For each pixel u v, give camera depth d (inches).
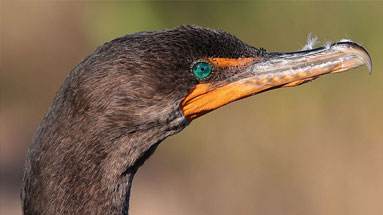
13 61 711.1
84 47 639.8
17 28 705.0
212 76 248.4
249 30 463.8
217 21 470.9
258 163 492.7
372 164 464.8
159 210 571.2
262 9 456.1
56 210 231.1
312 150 475.8
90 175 232.4
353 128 466.9
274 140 482.9
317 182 478.0
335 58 257.8
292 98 474.0
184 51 237.9
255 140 490.3
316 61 257.6
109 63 230.7
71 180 231.1
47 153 231.1
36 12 682.8
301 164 479.5
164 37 237.1
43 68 695.7
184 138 524.4
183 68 237.6
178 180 559.2
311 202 480.7
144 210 583.2
